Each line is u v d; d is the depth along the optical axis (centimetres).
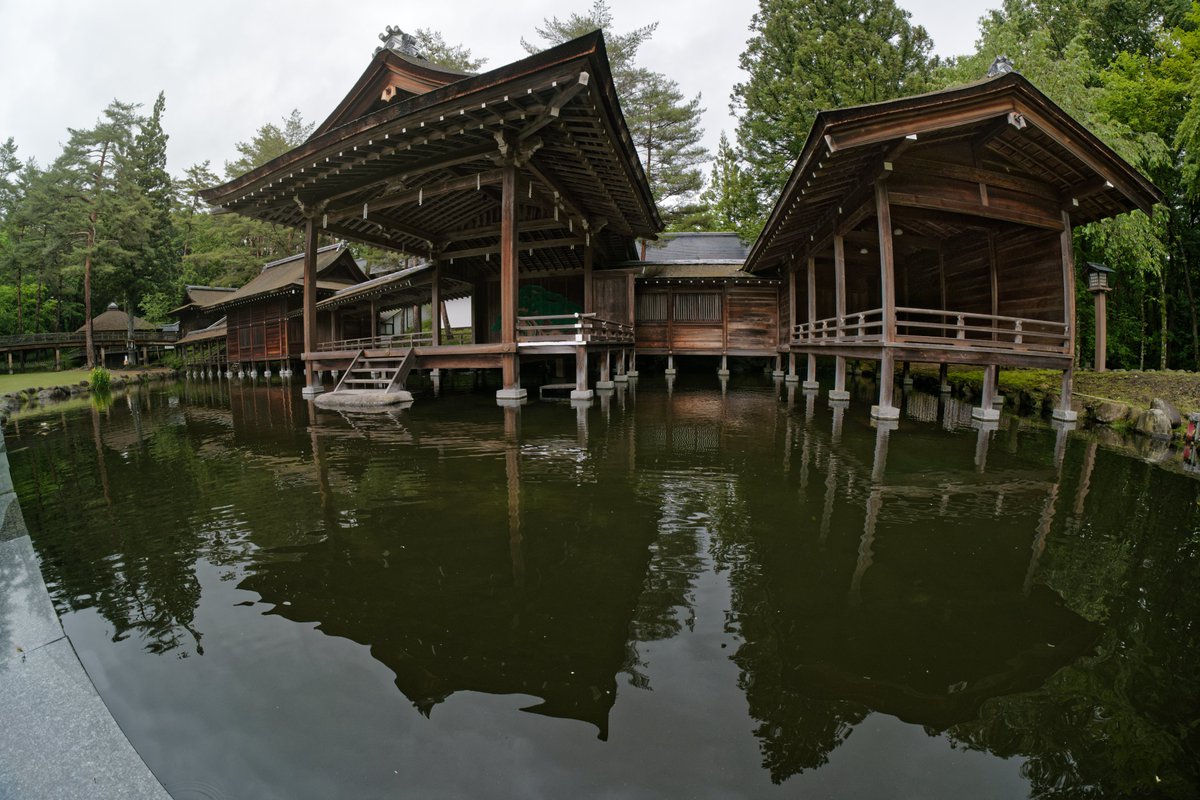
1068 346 802
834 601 256
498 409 905
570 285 1608
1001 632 231
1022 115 691
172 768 159
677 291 1642
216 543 332
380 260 2752
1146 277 1344
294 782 154
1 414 1096
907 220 908
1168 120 1222
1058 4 1452
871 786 153
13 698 189
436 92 783
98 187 2598
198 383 2038
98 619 246
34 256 2706
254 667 207
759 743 169
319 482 465
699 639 224
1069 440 641
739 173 1995
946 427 721
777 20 1596
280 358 2144
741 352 1620
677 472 485
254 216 1241
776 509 385
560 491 428
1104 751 167
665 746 167
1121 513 381
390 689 194
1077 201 814
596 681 198
